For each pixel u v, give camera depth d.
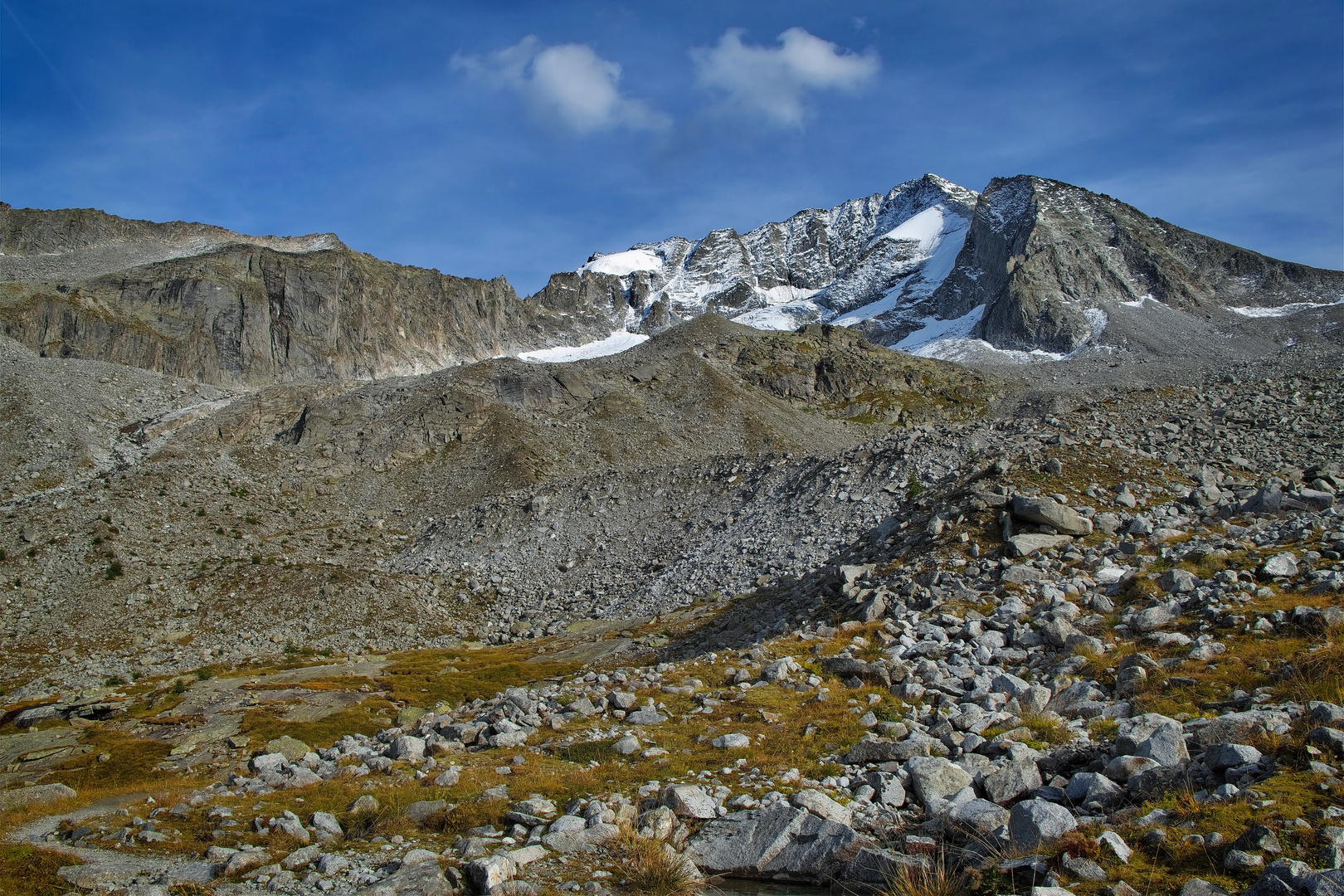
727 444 175.38
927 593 31.38
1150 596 23.92
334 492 140.25
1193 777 13.31
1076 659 21.25
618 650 48.56
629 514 84.06
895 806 15.14
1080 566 30.23
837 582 38.94
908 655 25.62
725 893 13.23
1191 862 10.94
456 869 13.55
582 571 76.38
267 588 73.56
